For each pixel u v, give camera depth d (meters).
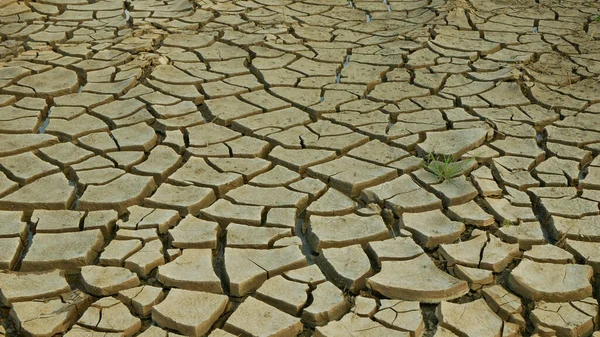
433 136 4.20
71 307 2.87
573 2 6.52
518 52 5.38
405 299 2.94
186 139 4.26
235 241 3.27
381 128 4.32
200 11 6.27
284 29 5.88
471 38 5.66
